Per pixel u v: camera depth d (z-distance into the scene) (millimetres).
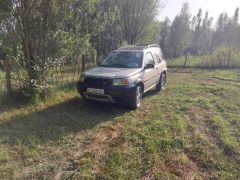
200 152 4754
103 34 19828
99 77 6703
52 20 7680
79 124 5891
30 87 7090
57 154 4434
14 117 6074
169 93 9766
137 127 5805
